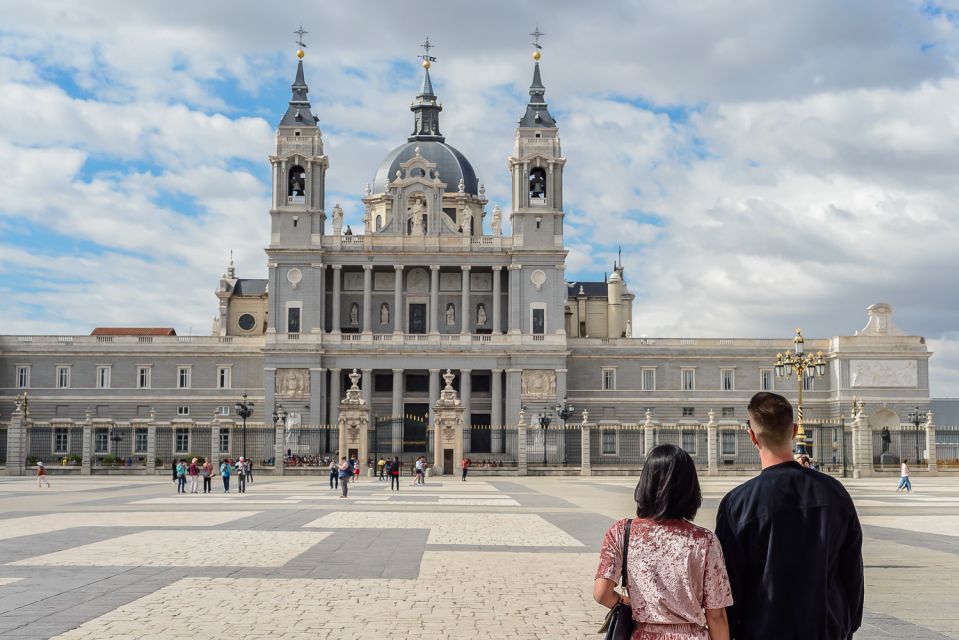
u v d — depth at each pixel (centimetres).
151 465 9556
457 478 9162
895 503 5400
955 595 2219
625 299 16738
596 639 1705
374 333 13638
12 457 9525
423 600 2062
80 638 1662
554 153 13588
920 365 13025
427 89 16850
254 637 1686
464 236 13575
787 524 932
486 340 13350
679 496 948
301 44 14000
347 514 4388
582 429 9688
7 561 2600
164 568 2481
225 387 13388
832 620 922
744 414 13475
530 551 2945
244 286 15350
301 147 13488
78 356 13350
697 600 928
